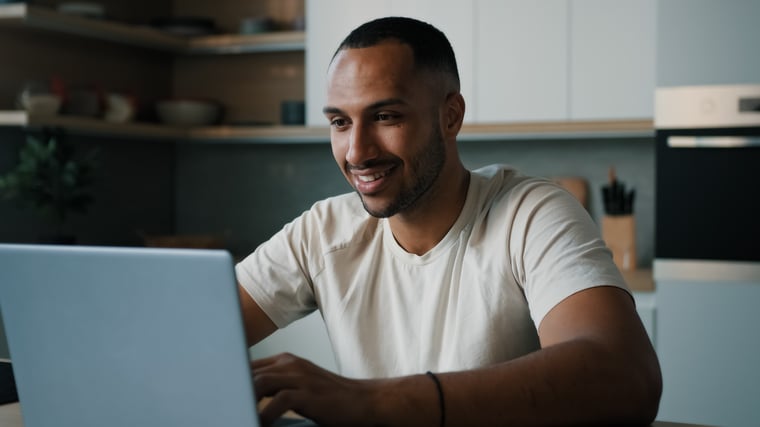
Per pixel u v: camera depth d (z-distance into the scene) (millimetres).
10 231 3271
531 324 1396
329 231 1561
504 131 3287
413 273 1453
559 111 3209
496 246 1389
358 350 1467
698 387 2965
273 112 4004
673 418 2990
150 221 4070
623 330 1111
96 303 922
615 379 1036
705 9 2926
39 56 3365
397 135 1303
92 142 3664
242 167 4156
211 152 4203
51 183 3115
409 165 1322
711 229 2947
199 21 3781
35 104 3002
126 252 888
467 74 3320
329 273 1523
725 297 2938
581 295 1185
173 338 892
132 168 3938
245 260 1633
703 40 2932
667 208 3000
